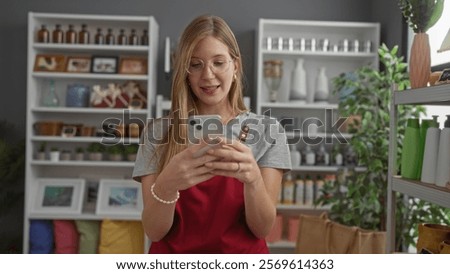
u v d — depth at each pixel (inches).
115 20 172.9
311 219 126.6
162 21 183.2
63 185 176.6
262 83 181.5
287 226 179.6
